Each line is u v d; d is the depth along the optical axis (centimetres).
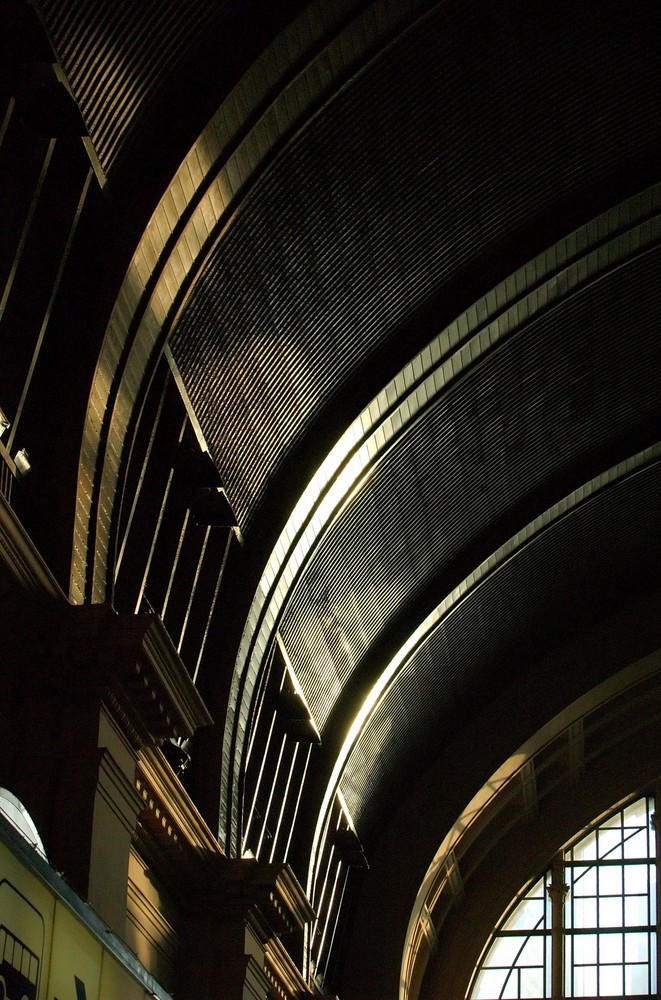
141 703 1315
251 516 1900
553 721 2714
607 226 2028
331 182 1725
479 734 2748
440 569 2453
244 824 1964
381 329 1956
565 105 1859
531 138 1878
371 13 1566
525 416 2322
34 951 1001
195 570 1750
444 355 2030
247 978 1681
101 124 1373
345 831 2456
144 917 1562
